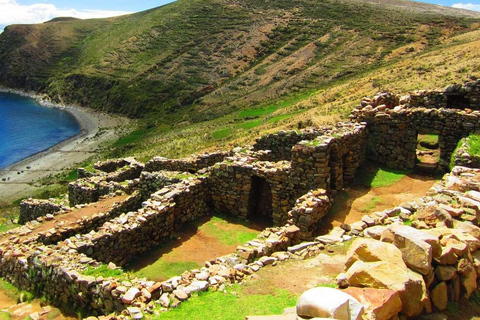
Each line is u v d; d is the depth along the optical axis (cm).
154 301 862
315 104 5266
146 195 1789
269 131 3803
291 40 13075
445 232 775
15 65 17475
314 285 855
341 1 15462
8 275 1211
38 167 6303
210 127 6656
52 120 11038
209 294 862
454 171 1259
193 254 1322
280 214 1502
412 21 11738
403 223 987
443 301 666
